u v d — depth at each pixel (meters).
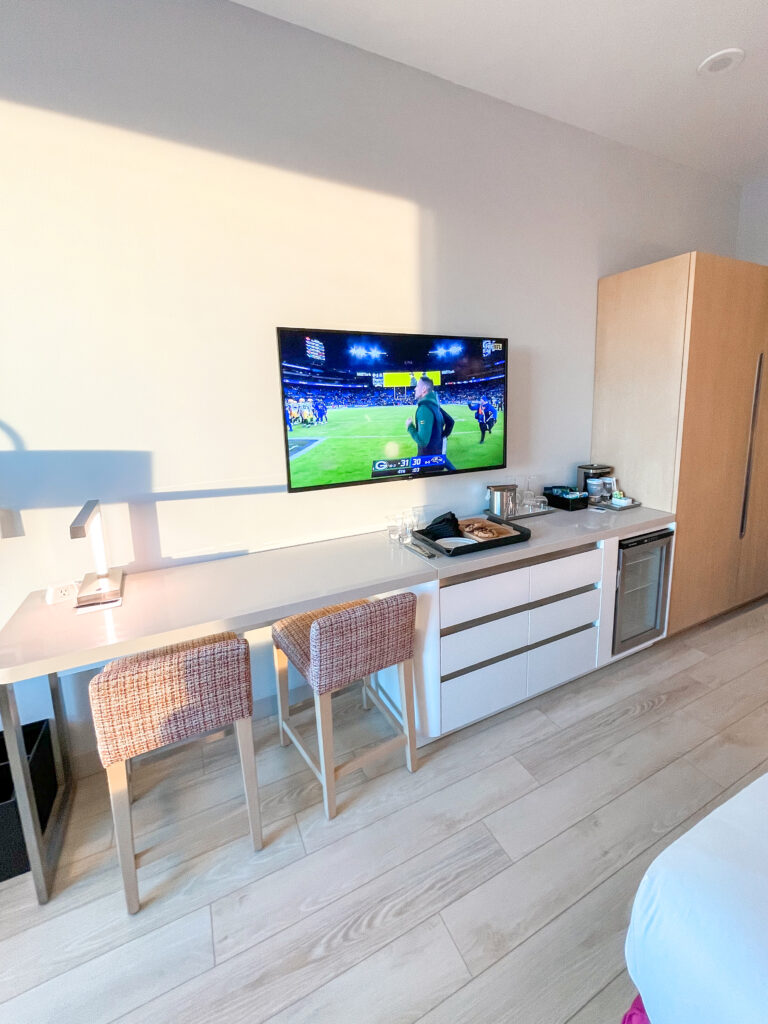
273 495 2.05
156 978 1.20
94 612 1.53
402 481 2.33
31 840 1.36
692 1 1.74
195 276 1.78
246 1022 1.11
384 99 2.02
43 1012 1.14
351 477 2.10
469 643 1.95
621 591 2.40
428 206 2.19
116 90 1.59
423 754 1.95
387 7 1.74
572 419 2.86
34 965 1.24
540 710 2.21
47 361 1.62
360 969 1.21
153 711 1.29
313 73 1.87
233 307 1.86
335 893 1.40
